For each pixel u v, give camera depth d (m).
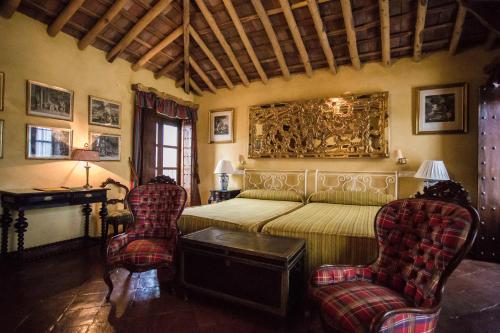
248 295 2.02
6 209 3.06
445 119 3.85
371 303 1.43
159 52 4.64
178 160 5.69
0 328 1.86
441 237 1.46
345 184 4.45
